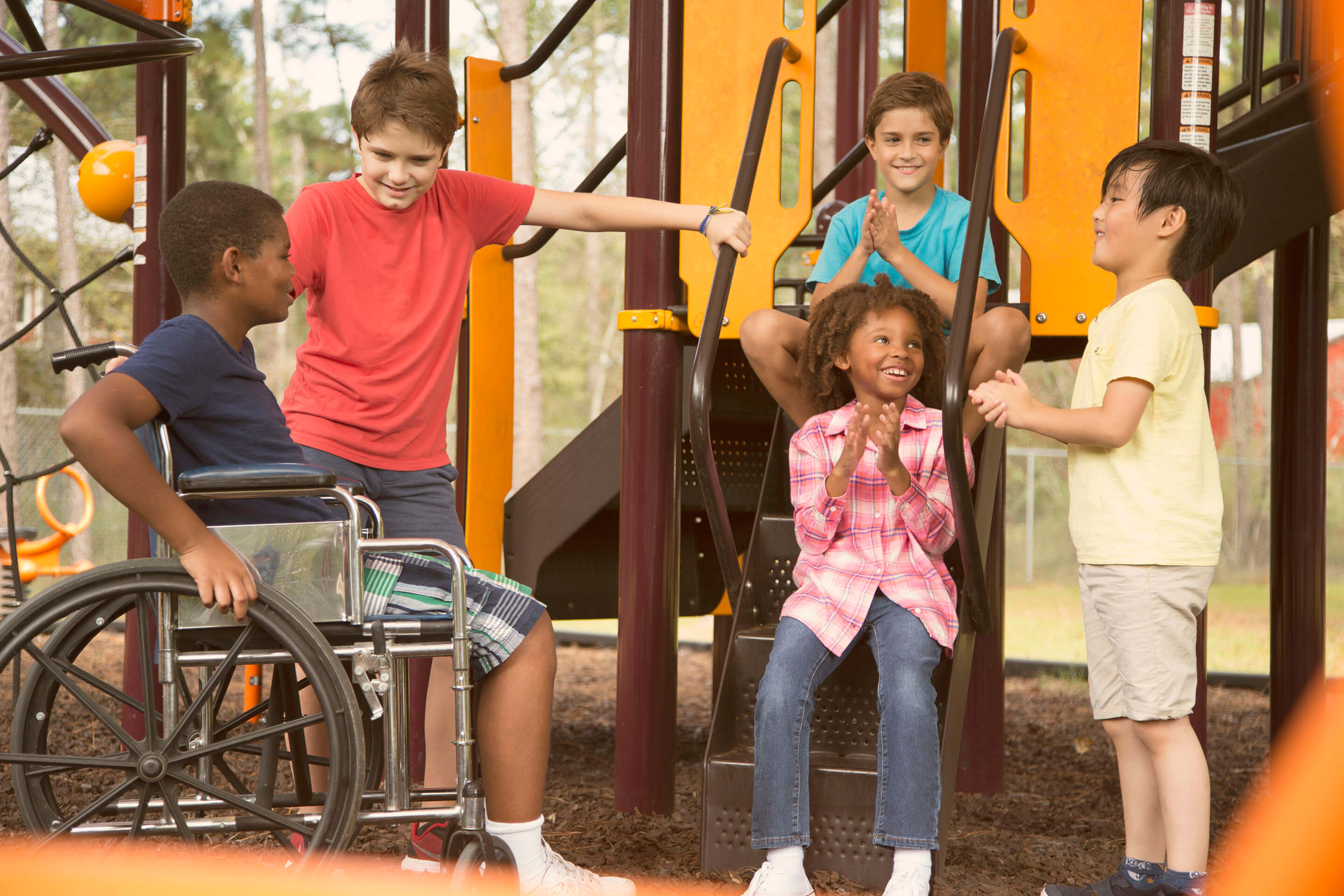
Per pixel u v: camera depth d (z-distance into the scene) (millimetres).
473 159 4270
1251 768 4559
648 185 3488
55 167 18203
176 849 2811
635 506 3525
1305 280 4207
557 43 4195
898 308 2688
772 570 3010
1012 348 2783
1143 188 2498
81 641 2020
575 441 4152
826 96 19328
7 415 13711
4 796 3430
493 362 4352
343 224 2686
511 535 4262
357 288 2678
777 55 3104
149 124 4371
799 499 2729
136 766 2000
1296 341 4230
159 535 1983
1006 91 2723
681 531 4301
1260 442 18844
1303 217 3348
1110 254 2553
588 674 7258
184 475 1992
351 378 2676
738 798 2650
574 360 26844
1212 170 2500
